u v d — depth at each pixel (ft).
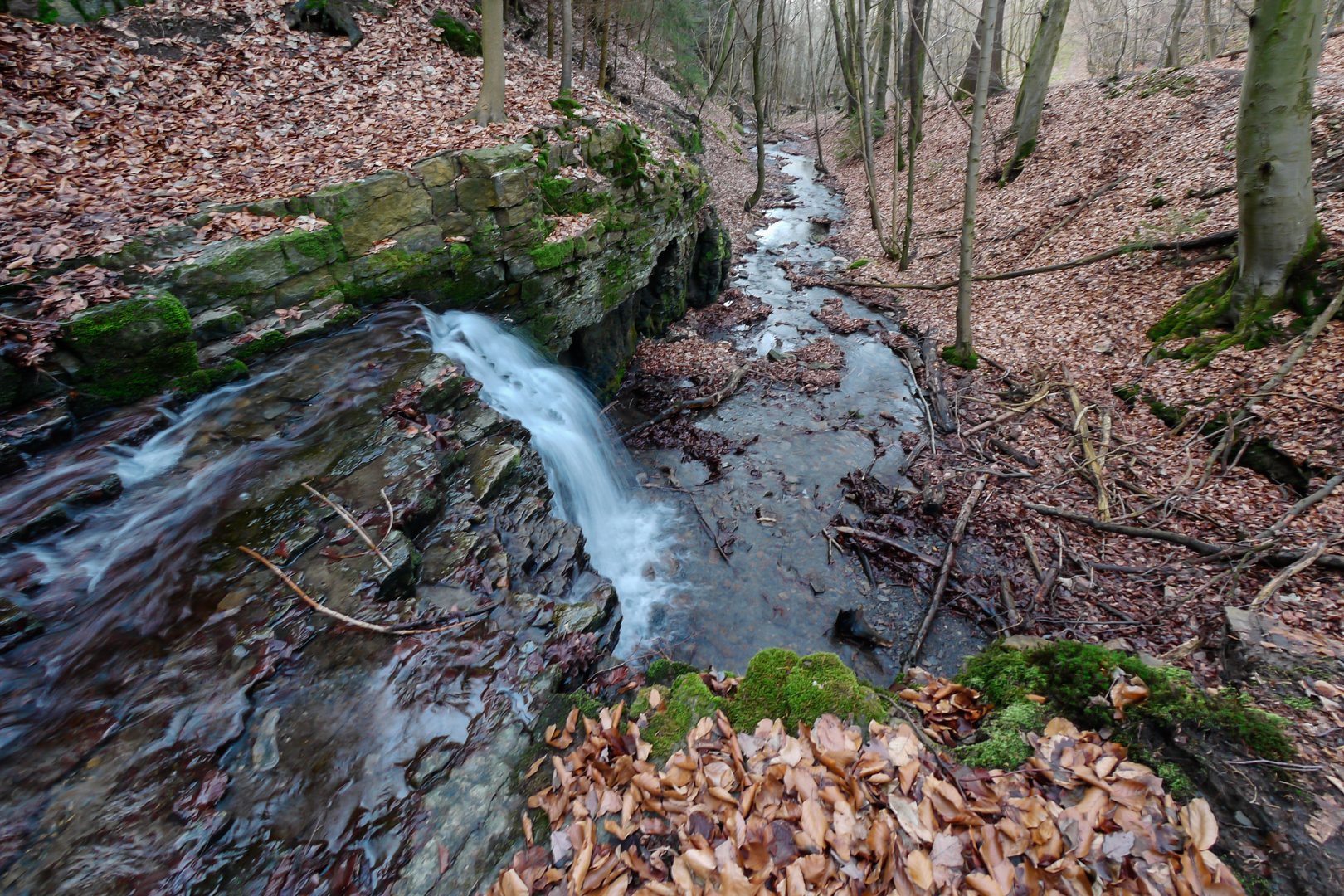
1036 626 20.80
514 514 18.57
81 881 8.77
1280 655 12.74
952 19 120.26
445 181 26.91
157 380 18.88
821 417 35.19
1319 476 22.06
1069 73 141.69
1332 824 8.74
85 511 15.05
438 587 14.67
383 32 39.27
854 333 45.55
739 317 49.34
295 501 15.71
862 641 21.59
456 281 27.76
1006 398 34.09
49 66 26.07
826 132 116.88
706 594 24.06
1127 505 24.93
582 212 33.53
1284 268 27.84
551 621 14.35
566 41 41.57
